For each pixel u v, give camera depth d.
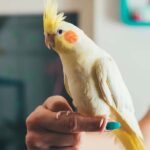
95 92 0.52
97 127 0.50
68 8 1.24
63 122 0.53
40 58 1.28
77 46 0.52
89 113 0.52
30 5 1.27
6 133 1.34
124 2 1.15
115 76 0.53
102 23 1.18
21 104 1.32
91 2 1.22
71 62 0.52
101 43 1.18
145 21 1.16
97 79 0.51
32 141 0.56
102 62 0.52
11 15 1.29
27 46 1.29
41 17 1.27
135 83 1.20
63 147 0.55
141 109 1.21
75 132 0.53
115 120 0.54
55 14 0.53
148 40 1.17
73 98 0.53
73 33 0.52
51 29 0.52
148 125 0.76
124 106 0.54
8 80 1.31
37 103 1.30
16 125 1.33
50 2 0.53
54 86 1.28
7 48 1.30
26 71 1.30
